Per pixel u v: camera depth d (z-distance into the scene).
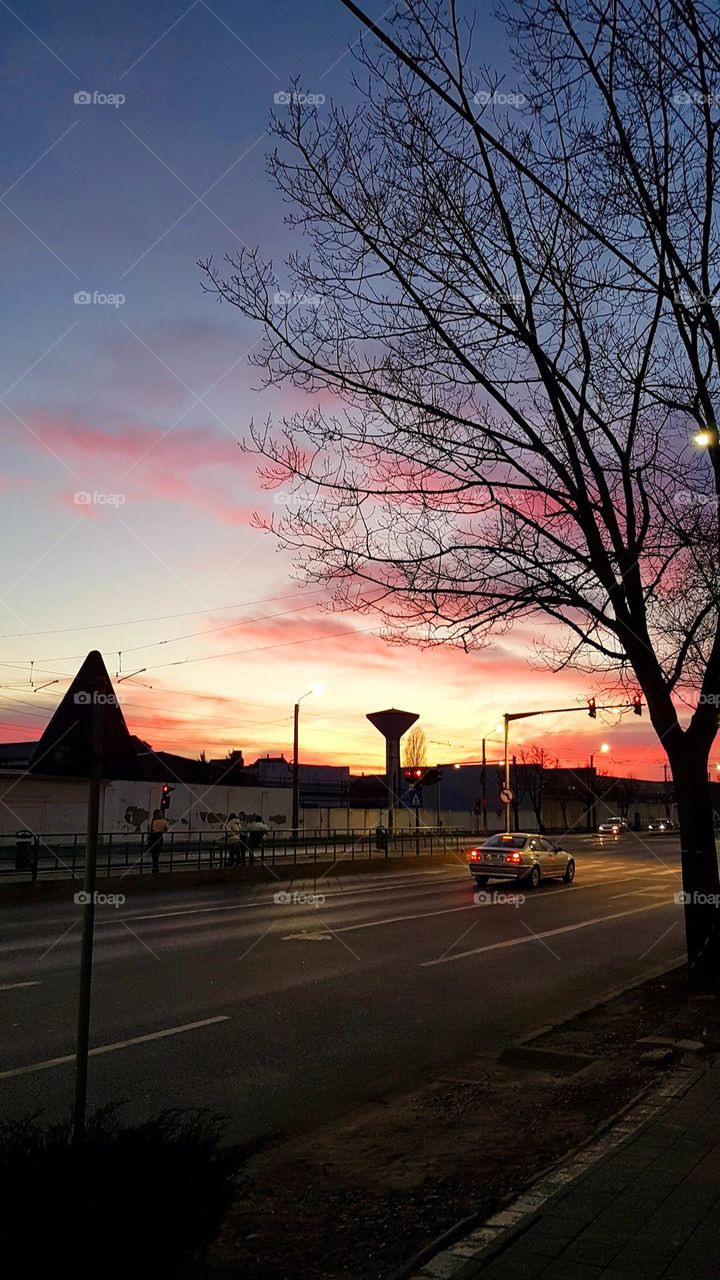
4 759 49.25
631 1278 3.60
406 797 68.44
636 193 8.37
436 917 18.28
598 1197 4.42
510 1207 4.38
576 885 27.14
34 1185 3.51
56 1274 3.17
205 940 14.62
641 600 9.55
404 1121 6.43
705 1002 9.38
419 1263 3.87
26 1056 7.82
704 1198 4.39
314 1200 4.96
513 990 11.17
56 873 25.72
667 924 17.52
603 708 10.77
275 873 28.36
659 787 108.62
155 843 25.31
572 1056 8.09
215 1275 3.98
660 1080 6.65
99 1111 4.42
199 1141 4.23
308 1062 7.96
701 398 9.02
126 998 10.24
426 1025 9.36
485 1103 6.82
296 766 45.03
